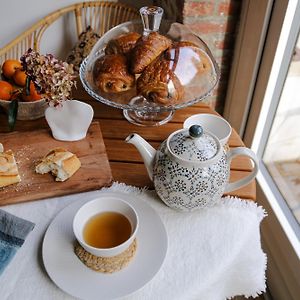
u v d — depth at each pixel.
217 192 0.72
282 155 1.50
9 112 0.95
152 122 1.05
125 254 0.67
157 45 0.97
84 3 1.73
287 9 1.19
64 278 0.63
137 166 0.90
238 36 1.50
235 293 0.81
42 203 0.79
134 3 1.88
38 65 0.85
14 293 0.62
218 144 0.73
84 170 0.86
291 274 1.23
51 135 0.96
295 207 1.35
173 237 0.73
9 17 1.82
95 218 0.70
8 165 0.82
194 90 1.00
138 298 0.63
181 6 1.45
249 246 0.75
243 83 1.50
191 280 0.66
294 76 1.37
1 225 0.72
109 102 0.97
